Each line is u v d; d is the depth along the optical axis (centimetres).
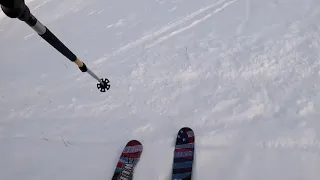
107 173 259
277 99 259
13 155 293
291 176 220
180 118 272
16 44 421
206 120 265
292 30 304
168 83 301
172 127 269
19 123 319
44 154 285
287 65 278
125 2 418
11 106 338
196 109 274
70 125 300
